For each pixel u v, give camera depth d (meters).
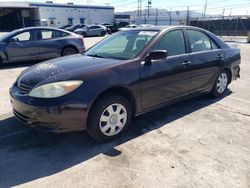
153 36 3.84
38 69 3.46
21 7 39.00
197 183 2.54
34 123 3.04
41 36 9.15
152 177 2.63
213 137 3.50
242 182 2.56
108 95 3.21
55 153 3.10
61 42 9.52
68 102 2.90
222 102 4.95
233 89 5.92
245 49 15.07
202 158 2.98
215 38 4.96
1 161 2.94
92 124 3.13
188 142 3.36
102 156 3.03
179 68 4.00
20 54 8.77
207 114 4.31
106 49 4.12
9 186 2.51
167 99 3.98
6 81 6.75
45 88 2.94
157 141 3.38
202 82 4.59
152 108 3.83
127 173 2.70
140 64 3.50
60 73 3.14
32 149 3.20
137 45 3.81
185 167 2.80
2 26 46.88
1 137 3.51
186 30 4.33
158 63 3.70
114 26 38.00
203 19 35.38
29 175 2.68
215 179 2.60
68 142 3.36
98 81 3.08
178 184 2.53
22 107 3.04
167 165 2.84
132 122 3.97
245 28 31.45
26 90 3.11
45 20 41.66
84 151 3.14
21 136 3.54
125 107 3.41
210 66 4.65
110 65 3.30
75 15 45.50
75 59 3.79
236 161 2.92
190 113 4.36
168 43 3.96
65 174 2.69
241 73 7.73
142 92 3.55
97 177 2.64
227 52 5.08
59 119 2.91
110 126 3.31
